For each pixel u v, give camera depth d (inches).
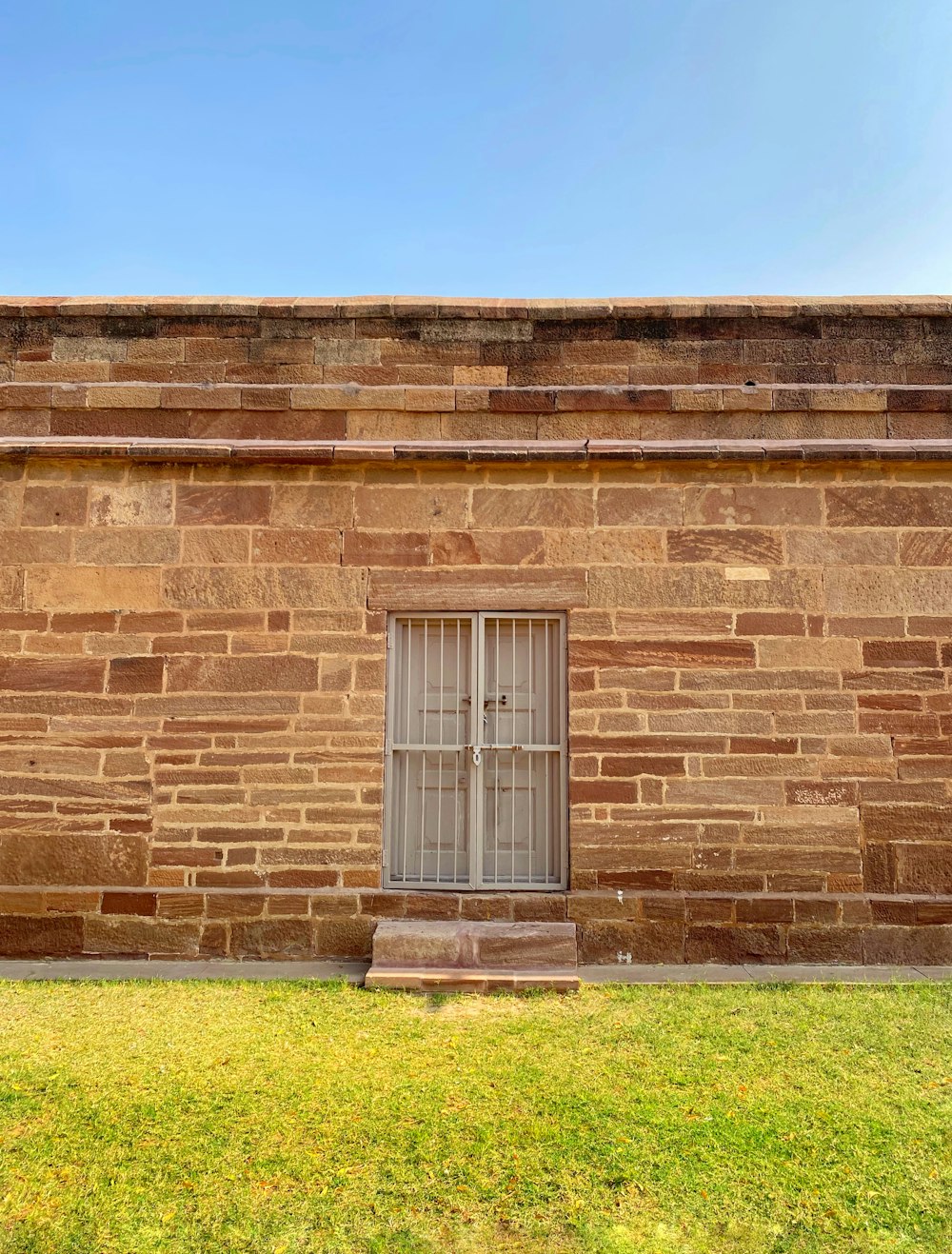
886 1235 120.8
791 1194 128.9
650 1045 177.8
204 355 251.6
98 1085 160.1
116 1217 123.3
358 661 242.1
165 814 238.4
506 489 245.8
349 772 239.1
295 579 244.1
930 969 227.1
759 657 240.5
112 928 234.4
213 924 234.4
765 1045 178.2
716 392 246.1
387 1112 150.3
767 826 236.7
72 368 251.3
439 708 245.9
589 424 248.4
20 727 240.8
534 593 242.7
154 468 247.1
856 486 244.8
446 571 243.8
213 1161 136.1
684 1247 118.2
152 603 243.8
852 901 232.8
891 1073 165.9
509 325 251.6
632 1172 133.3
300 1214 124.2
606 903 233.3
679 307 249.4
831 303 250.5
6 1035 182.5
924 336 250.2
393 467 245.6
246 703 241.0
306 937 234.1
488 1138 142.3
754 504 244.4
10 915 234.8
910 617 241.8
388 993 207.8
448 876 242.1
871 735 238.8
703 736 238.8
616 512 244.5
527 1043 179.3
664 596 242.2
